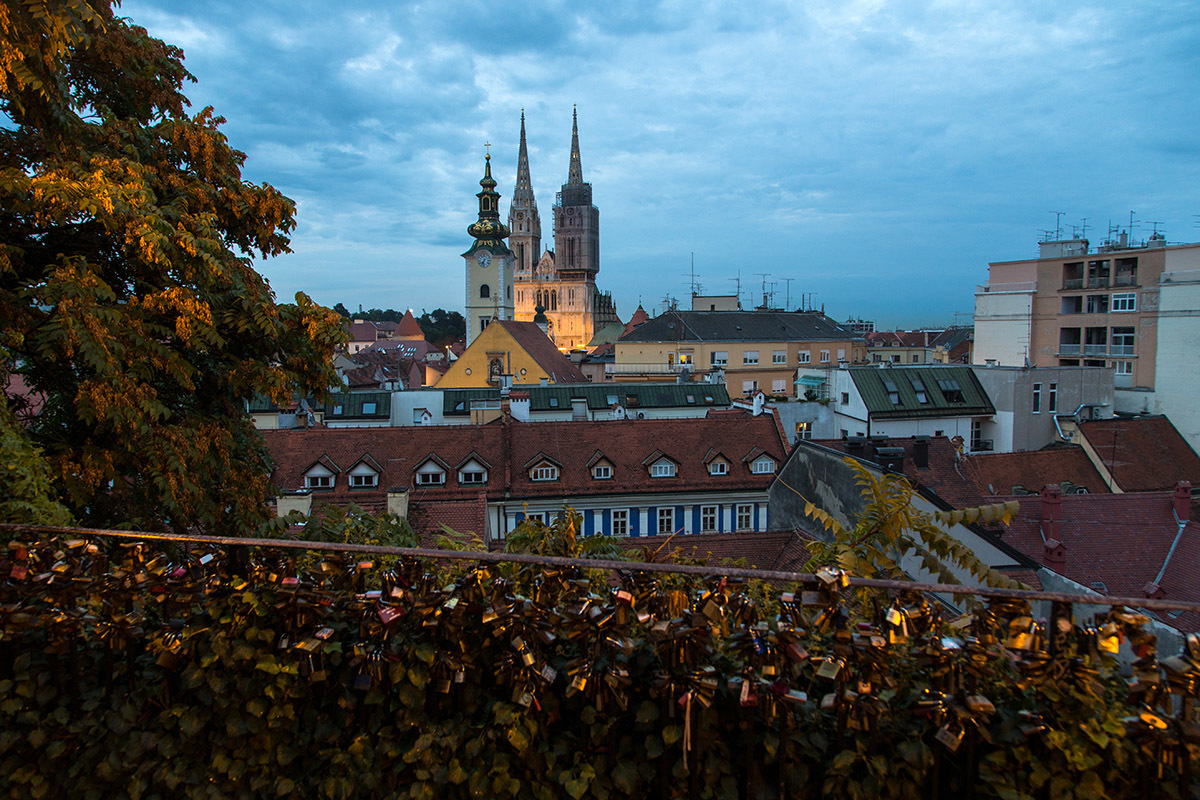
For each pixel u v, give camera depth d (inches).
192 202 487.5
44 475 279.0
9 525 218.4
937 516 229.1
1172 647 507.8
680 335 3326.8
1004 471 1537.9
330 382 532.1
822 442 1102.4
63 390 429.7
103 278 461.7
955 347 5024.6
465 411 2202.3
